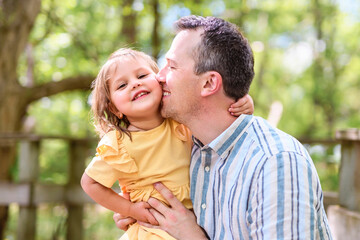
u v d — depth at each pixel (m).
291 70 14.88
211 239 1.59
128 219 1.79
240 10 9.32
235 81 1.56
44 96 6.42
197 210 1.64
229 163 1.54
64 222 6.00
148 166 1.72
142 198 1.74
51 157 10.19
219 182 1.56
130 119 1.76
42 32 8.67
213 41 1.56
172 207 1.67
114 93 1.74
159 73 1.71
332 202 3.93
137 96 1.69
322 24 13.20
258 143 1.48
